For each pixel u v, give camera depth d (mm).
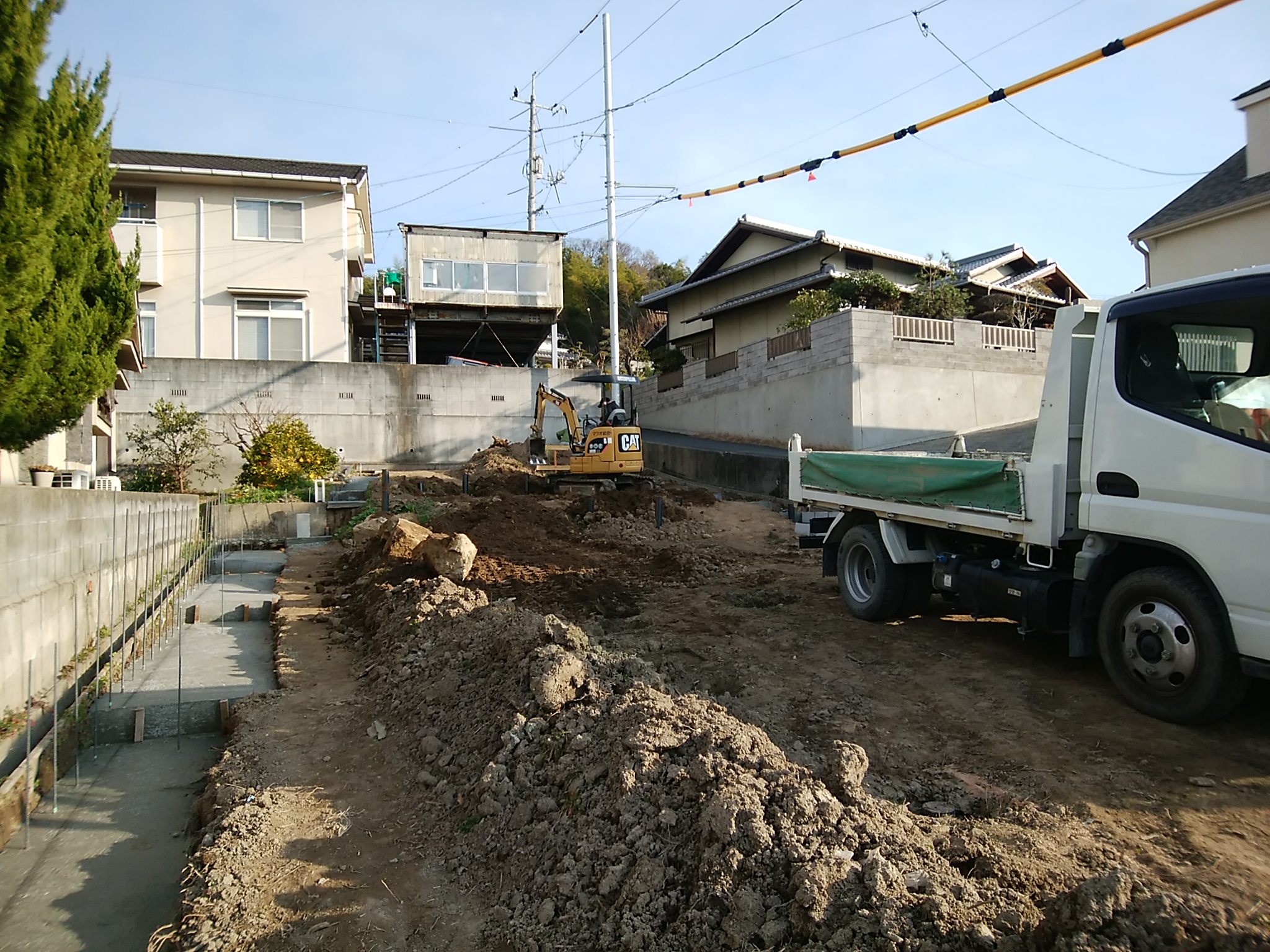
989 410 20109
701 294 31125
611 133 22078
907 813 3688
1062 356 5523
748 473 18109
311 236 24250
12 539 5453
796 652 6805
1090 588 5344
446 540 9242
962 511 6352
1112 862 3330
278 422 20812
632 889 3172
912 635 7164
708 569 10664
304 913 3535
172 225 23484
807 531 8648
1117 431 5051
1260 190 12055
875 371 18719
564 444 19547
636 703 4281
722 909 2938
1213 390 4562
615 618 8453
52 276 6109
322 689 6703
